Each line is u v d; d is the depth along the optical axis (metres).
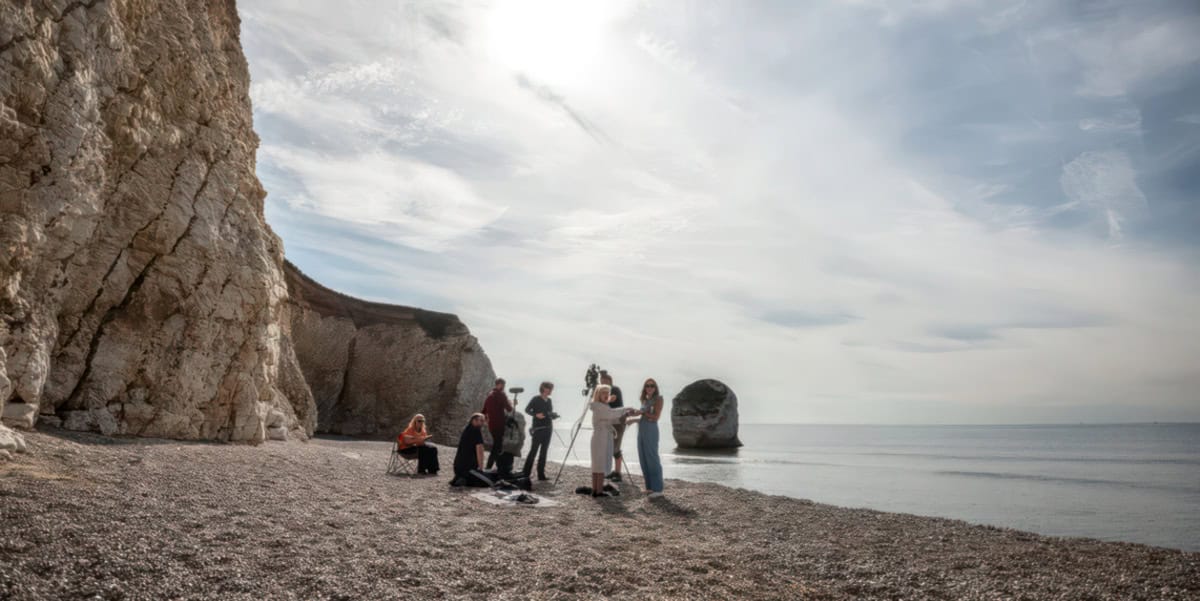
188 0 17.36
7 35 9.84
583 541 7.38
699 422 62.25
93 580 4.36
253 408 16.06
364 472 13.24
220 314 15.31
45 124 10.51
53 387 12.02
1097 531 16.47
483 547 6.58
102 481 7.77
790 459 47.31
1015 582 6.33
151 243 14.15
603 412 11.97
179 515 6.48
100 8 12.12
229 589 4.55
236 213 16.92
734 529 9.00
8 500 5.94
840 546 7.98
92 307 12.96
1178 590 6.14
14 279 10.02
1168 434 177.62
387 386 39.91
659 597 5.24
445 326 42.12
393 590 4.88
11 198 9.88
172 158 15.12
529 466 13.57
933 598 5.75
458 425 41.06
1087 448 86.19
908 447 85.12
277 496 8.51
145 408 13.30
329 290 39.19
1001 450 78.88
